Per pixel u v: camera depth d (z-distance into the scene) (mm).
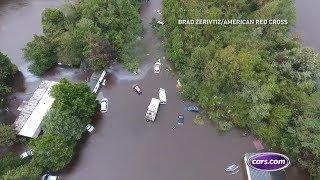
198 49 63562
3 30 76875
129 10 72562
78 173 55719
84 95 58281
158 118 61688
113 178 55219
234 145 58344
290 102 58125
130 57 69188
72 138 56688
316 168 53344
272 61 62875
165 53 70500
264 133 57656
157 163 56625
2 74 64750
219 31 67125
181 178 54938
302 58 61094
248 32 67438
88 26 68062
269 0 70938
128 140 59281
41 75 68125
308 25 76500
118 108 63094
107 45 66438
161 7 79875
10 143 57312
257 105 57781
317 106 55531
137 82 66625
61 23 72000
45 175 54125
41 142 52594
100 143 58969
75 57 67125
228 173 55156
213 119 60844
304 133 53844
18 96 65500
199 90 63281
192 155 57344
